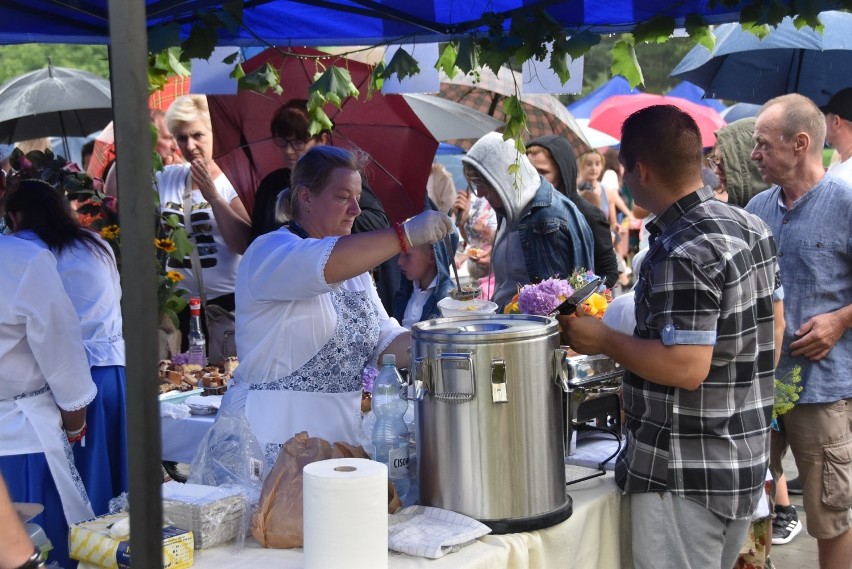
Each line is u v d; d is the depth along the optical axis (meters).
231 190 5.23
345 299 2.61
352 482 1.82
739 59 5.43
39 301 2.96
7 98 6.71
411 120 5.12
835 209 3.55
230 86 3.77
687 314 2.22
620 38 3.39
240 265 2.54
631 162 2.35
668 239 2.29
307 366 2.52
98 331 3.73
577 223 4.30
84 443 3.49
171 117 4.95
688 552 2.36
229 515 2.10
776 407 3.15
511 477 2.15
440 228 2.26
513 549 2.10
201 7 2.83
